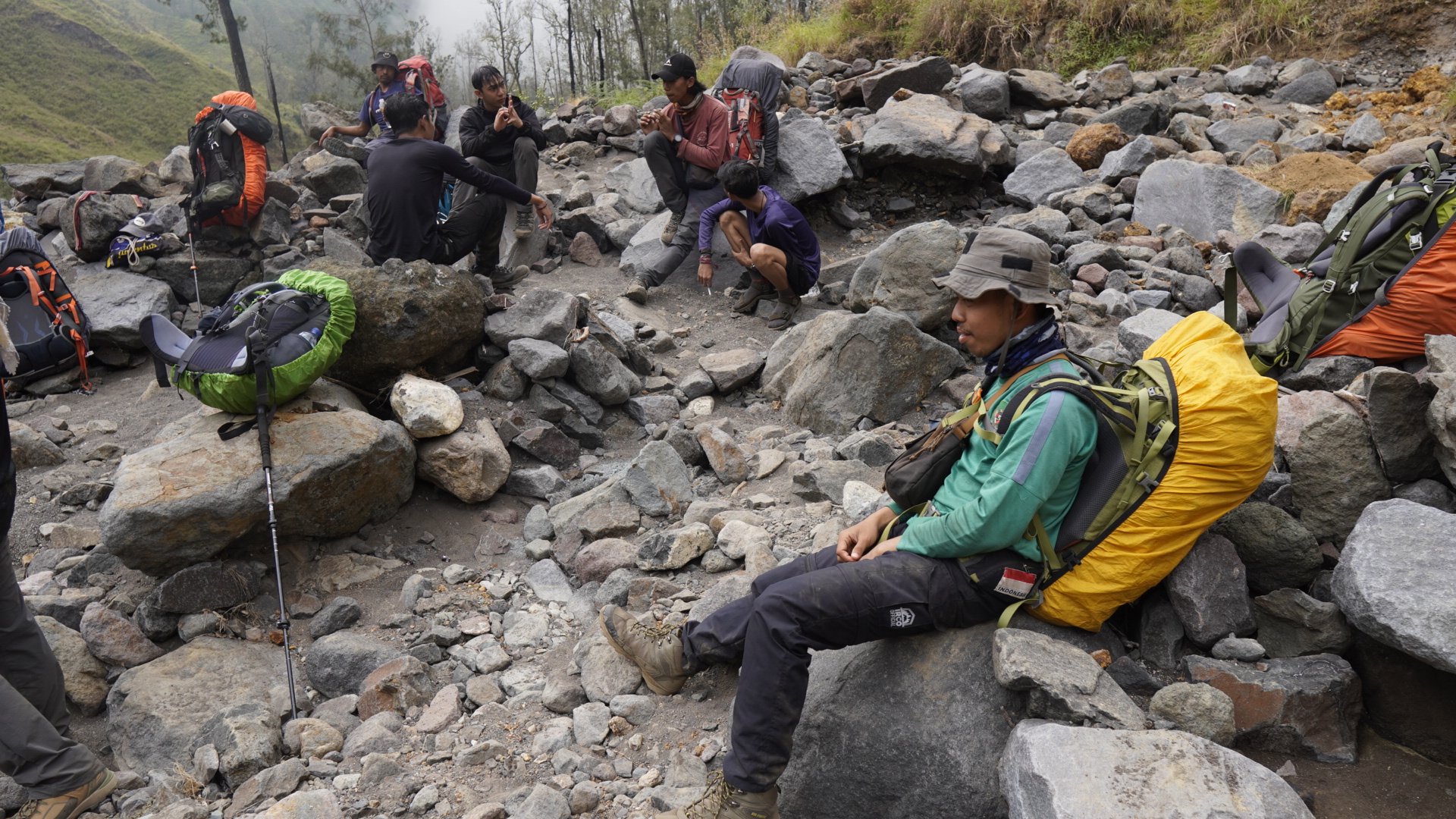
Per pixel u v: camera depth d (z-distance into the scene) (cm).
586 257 730
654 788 264
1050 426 208
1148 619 251
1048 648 220
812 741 241
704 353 588
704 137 650
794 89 955
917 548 228
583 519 408
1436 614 197
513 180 692
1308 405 318
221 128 670
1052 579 228
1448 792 214
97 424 530
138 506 355
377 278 466
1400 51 898
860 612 222
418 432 433
